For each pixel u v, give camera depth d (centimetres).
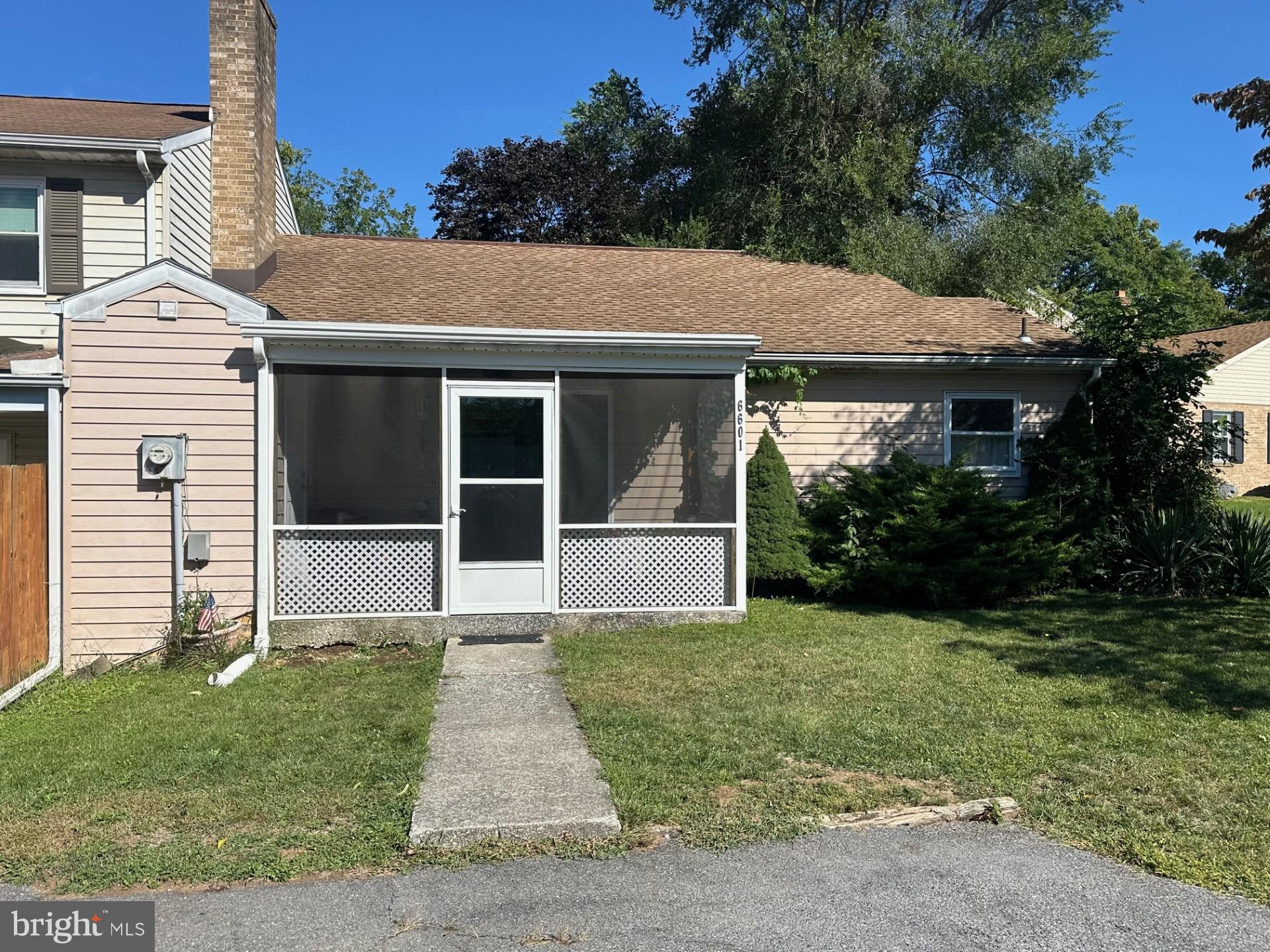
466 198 2992
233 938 338
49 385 775
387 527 845
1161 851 403
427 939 338
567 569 895
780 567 1055
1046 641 825
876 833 429
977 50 2422
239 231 1138
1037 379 1198
